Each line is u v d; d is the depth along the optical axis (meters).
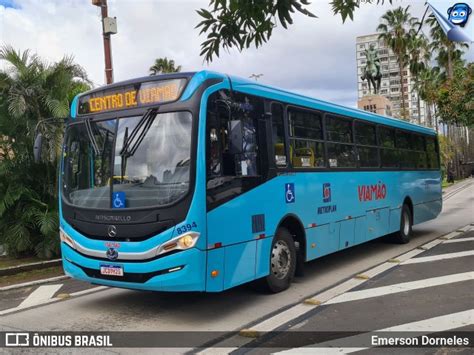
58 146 10.77
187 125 5.88
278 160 7.35
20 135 11.12
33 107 11.03
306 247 7.98
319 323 5.96
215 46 4.25
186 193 5.69
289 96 7.89
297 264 8.02
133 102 6.35
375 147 11.03
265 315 6.34
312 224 8.18
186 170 5.76
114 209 6.01
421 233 14.77
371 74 67.12
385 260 10.24
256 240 6.70
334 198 8.97
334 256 10.84
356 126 10.21
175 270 5.63
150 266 5.71
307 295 7.31
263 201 6.88
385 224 11.34
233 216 6.24
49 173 11.18
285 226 7.76
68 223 6.53
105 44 12.15
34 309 6.99
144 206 5.83
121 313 6.61
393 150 12.12
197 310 6.64
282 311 6.49
